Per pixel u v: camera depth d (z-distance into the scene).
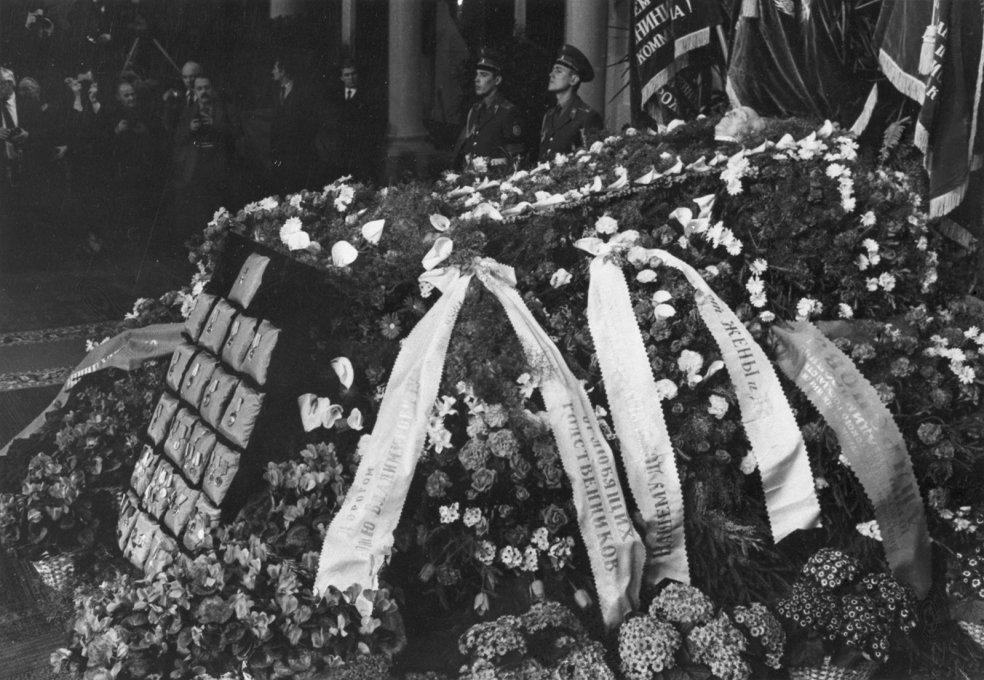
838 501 3.40
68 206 8.21
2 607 3.58
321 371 3.34
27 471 3.92
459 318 3.38
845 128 4.41
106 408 4.07
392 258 3.48
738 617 3.09
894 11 4.14
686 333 3.46
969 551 3.34
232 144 8.06
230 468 3.23
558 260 3.63
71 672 3.14
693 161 3.90
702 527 3.33
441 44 9.04
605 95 7.17
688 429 3.37
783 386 3.50
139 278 7.84
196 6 8.25
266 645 2.98
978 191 4.14
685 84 5.32
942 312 3.84
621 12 7.06
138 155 8.23
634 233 3.55
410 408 3.24
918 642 3.24
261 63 8.27
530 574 3.27
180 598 3.02
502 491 3.25
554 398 3.26
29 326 6.79
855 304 3.71
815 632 3.08
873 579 3.18
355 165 8.41
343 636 3.04
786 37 4.52
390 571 3.20
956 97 4.03
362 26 8.68
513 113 6.60
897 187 3.89
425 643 3.20
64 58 8.22
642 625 3.00
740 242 3.61
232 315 3.53
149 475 3.63
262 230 3.94
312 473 3.20
